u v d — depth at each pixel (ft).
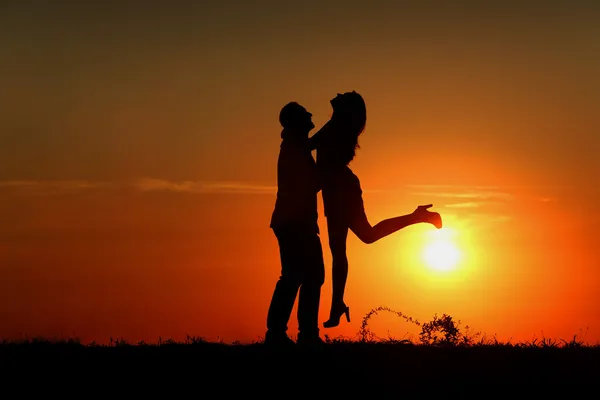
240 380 47.44
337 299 53.36
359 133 53.21
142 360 50.44
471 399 45.93
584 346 55.57
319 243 51.44
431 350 52.80
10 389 46.26
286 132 51.93
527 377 48.65
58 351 53.06
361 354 51.24
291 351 50.93
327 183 53.11
